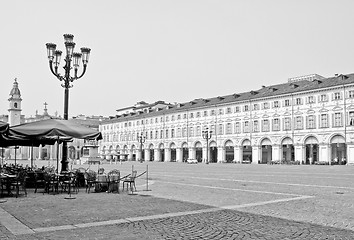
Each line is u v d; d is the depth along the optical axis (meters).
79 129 16.47
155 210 11.56
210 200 14.15
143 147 114.12
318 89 71.19
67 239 7.75
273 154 78.94
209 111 93.50
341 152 72.62
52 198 14.57
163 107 116.81
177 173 35.38
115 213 10.96
